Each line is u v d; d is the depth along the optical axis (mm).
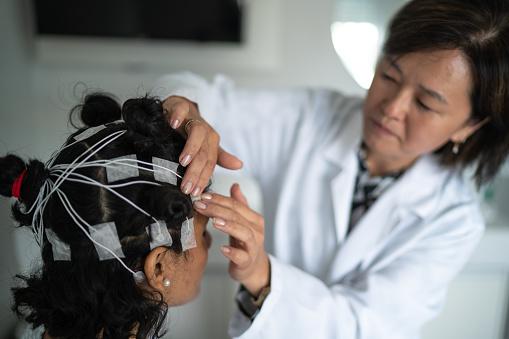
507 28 620
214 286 1207
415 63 645
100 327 520
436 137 708
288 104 960
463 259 810
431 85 642
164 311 548
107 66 1583
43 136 1643
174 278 556
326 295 708
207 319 1232
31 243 728
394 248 814
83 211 482
